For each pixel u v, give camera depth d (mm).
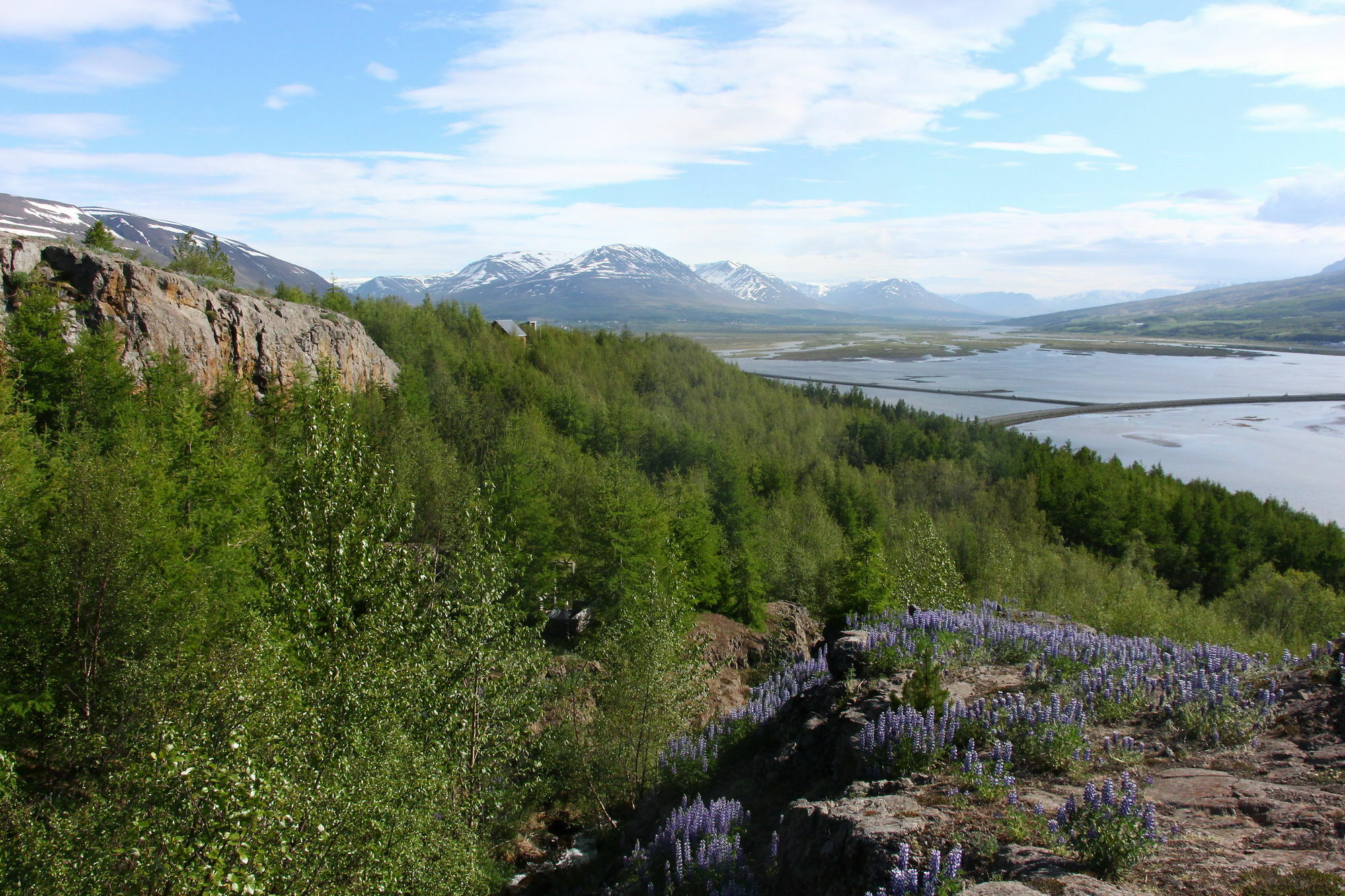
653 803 18734
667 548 44438
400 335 113438
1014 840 8906
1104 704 13242
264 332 64125
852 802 10906
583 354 150750
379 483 22062
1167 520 103688
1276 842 8062
